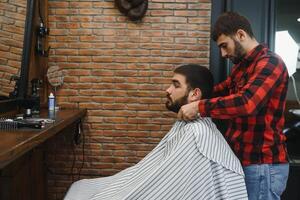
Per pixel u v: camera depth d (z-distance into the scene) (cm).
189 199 125
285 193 250
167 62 272
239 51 146
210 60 263
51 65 277
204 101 133
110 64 275
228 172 130
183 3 269
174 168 126
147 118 276
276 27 258
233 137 150
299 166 249
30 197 219
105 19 272
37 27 250
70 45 275
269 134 144
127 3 264
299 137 258
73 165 283
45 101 273
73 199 139
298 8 257
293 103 260
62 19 274
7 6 207
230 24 145
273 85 133
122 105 277
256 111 130
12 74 215
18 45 218
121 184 139
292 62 260
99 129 279
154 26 271
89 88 277
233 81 164
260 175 144
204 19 269
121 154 280
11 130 159
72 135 278
